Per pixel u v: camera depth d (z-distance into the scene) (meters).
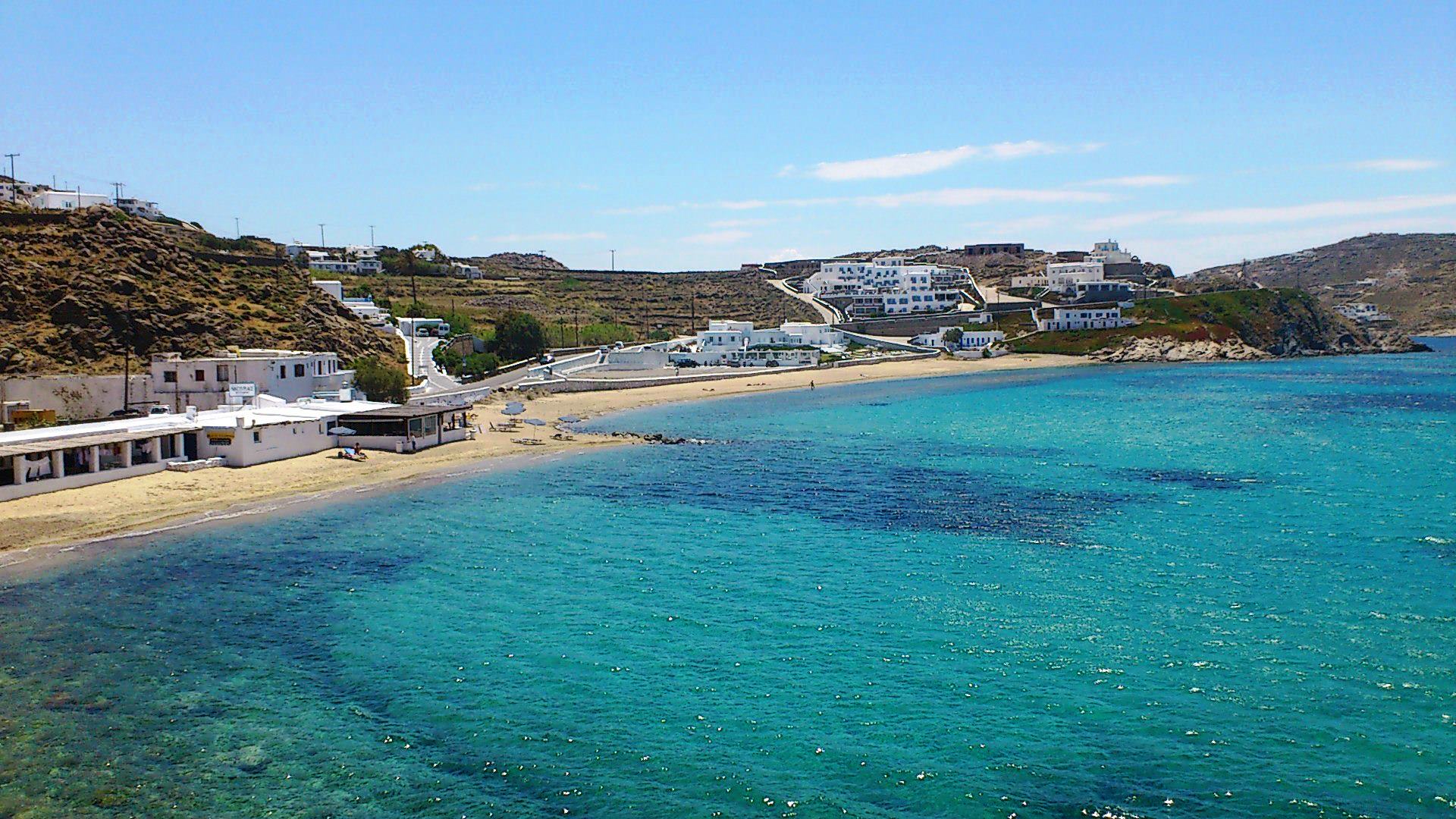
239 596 48.50
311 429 86.88
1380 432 102.38
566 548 58.03
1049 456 90.06
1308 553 54.19
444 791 30.34
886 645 41.62
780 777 30.98
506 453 91.56
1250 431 104.94
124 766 31.67
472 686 37.75
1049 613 45.28
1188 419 116.62
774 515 66.69
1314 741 32.62
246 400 91.62
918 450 95.88
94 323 110.19
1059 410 129.62
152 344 112.88
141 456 74.88
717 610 46.25
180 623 44.66
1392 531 58.41
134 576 51.50
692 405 146.00
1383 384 164.50
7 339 105.06
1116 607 45.84
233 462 78.75
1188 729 33.59
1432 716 34.16
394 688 37.62
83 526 60.31
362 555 56.12
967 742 32.97
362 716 35.31
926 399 149.50
